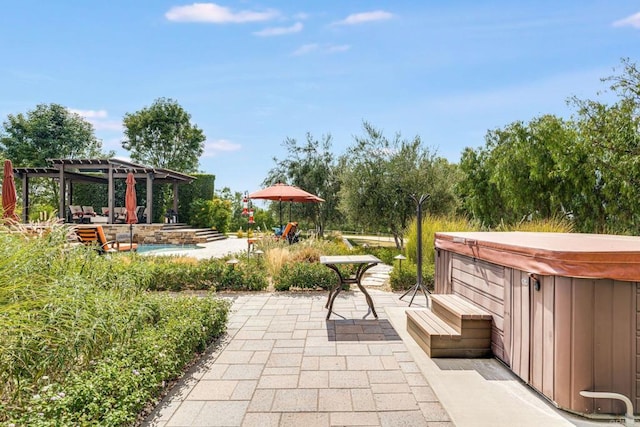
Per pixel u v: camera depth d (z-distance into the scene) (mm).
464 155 17000
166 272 6188
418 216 5648
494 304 3188
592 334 2232
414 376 2951
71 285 2889
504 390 2637
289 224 11836
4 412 1961
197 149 29578
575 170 10383
